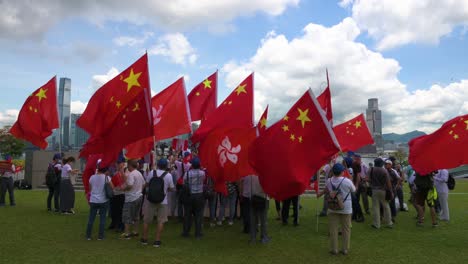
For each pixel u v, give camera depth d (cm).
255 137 886
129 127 853
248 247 802
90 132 1016
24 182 2234
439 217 1188
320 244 834
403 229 1001
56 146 2594
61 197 1229
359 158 1133
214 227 1022
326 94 1038
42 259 697
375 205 1019
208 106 1316
